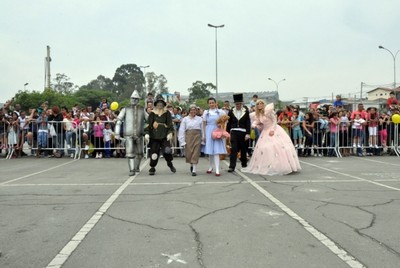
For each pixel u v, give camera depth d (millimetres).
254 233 4414
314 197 6367
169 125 9242
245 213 5309
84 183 7891
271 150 9047
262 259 3625
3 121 13750
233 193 6723
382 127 14000
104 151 13672
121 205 5820
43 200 6207
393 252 3801
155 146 9102
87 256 3723
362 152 13930
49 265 3506
